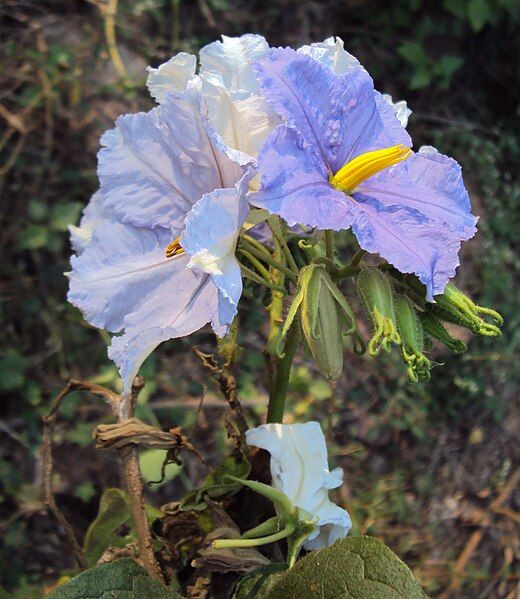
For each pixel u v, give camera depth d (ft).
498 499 1.61
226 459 0.61
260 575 0.57
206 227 0.46
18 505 1.38
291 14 1.83
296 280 0.55
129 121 0.54
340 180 0.51
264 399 1.47
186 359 1.50
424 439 1.61
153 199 0.55
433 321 0.53
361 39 1.88
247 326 1.53
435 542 1.55
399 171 0.53
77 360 1.48
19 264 1.49
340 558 0.51
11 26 1.60
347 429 1.57
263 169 0.47
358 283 0.52
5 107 1.53
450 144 1.81
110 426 0.60
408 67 1.88
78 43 1.62
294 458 0.56
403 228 0.50
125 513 0.66
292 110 0.50
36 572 1.36
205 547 0.58
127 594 0.53
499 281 1.67
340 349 0.50
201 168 0.53
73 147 1.55
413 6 1.89
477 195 1.75
